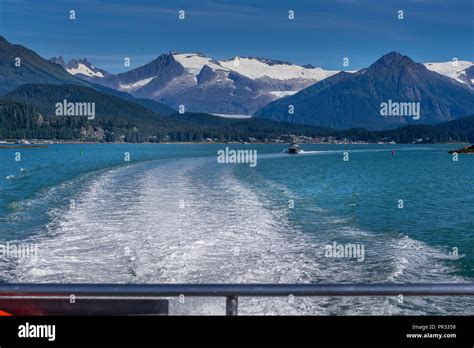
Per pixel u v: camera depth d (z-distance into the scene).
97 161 60.38
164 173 36.66
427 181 40.44
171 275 9.98
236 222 15.94
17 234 14.13
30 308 2.83
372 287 2.77
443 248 13.41
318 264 11.17
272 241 13.45
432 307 8.06
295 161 73.38
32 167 52.59
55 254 11.58
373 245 13.53
